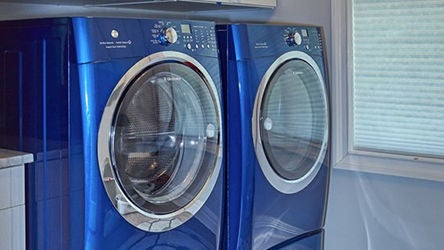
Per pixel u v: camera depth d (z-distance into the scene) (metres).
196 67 2.09
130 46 1.85
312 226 2.69
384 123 2.81
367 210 2.84
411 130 2.74
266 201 2.38
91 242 1.78
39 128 1.86
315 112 2.69
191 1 2.58
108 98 1.79
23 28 1.89
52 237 1.85
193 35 2.10
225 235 2.31
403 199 2.74
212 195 2.20
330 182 2.94
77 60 1.73
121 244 1.87
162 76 1.98
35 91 1.86
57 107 1.79
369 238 2.85
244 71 2.25
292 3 3.03
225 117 2.27
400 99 2.76
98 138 1.77
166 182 2.07
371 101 2.84
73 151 1.75
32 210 1.91
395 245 2.78
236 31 2.25
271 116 2.41
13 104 1.95
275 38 2.42
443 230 2.64
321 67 2.69
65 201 1.79
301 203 2.60
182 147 2.13
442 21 2.60
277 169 2.43
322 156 2.73
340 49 2.87
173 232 2.05
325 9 2.91
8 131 1.97
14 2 2.45
